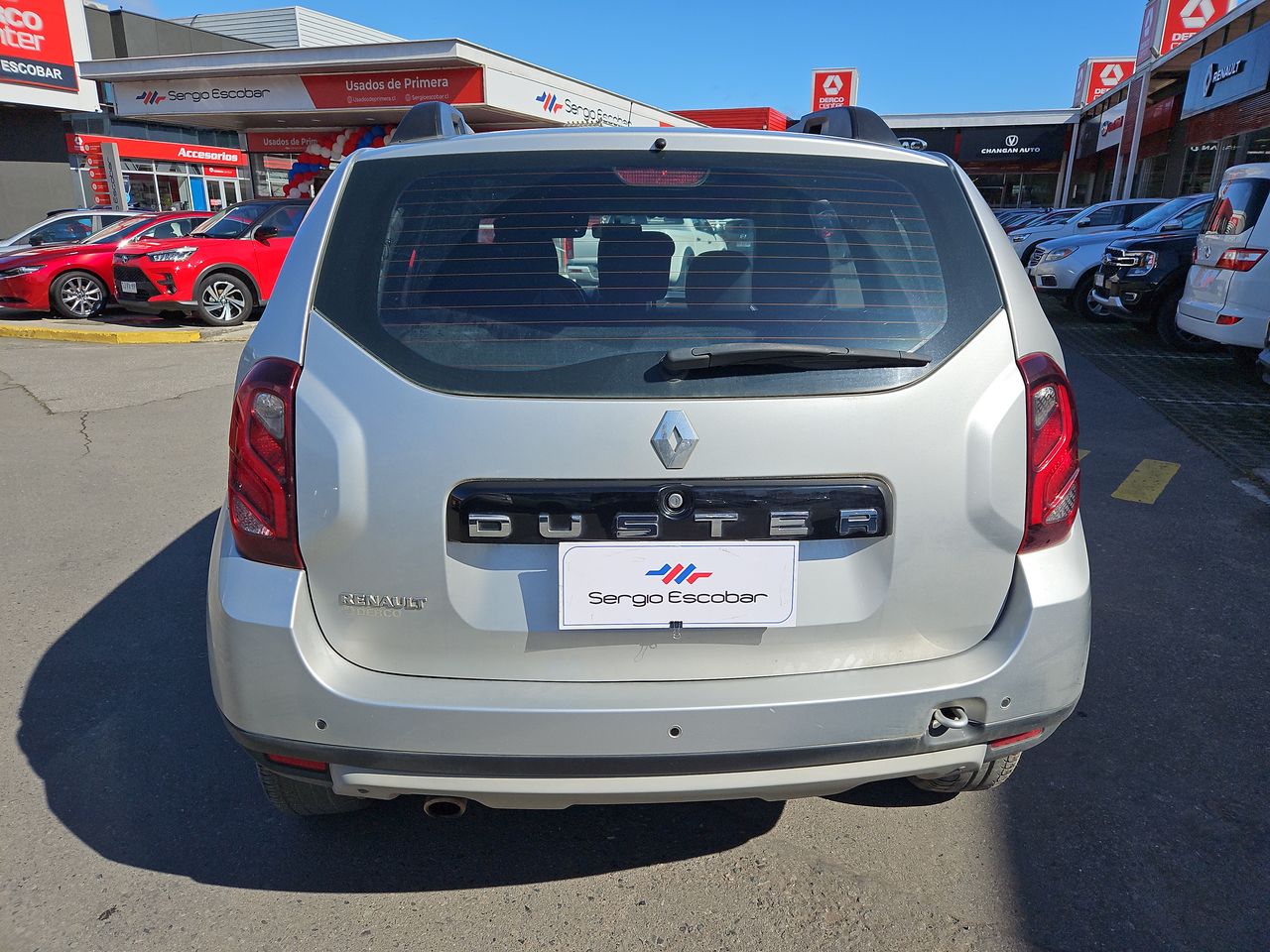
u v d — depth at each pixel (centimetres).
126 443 636
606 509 175
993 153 3644
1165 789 260
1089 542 444
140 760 275
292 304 186
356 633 182
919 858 234
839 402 179
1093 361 922
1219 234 793
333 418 175
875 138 252
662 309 185
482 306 184
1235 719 294
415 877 228
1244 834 242
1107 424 673
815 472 179
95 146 2689
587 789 179
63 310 1294
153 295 1163
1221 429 658
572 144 204
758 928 211
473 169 201
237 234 1241
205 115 1878
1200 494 516
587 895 221
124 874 228
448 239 192
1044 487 188
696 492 176
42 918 213
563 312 184
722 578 180
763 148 207
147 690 315
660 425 174
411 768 179
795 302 189
